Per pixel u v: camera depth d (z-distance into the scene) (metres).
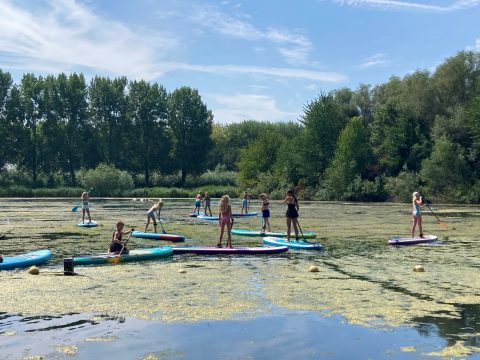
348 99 78.75
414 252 16.98
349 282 11.76
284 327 8.20
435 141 59.44
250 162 77.12
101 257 14.52
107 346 7.24
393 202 60.28
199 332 7.92
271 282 11.72
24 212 37.81
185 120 89.25
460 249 17.73
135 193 75.94
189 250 16.44
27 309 9.21
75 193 75.06
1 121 77.75
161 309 9.23
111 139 86.12
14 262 13.66
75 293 10.48
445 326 8.27
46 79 81.88
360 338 7.66
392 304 9.69
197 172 90.69
